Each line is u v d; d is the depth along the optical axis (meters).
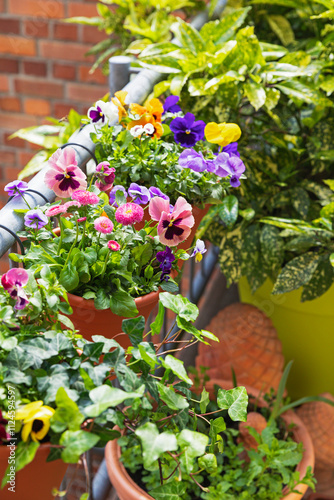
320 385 2.09
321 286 1.75
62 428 0.65
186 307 0.90
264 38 2.19
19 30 2.75
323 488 1.93
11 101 2.95
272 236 1.77
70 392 0.70
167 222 0.97
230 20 1.75
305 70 1.71
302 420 1.92
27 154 3.03
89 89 2.82
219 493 1.42
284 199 1.83
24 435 0.65
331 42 1.83
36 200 1.00
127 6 2.15
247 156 1.84
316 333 1.98
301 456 1.47
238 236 1.84
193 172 1.25
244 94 1.68
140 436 0.69
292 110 1.89
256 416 1.66
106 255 0.97
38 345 0.74
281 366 1.92
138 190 1.09
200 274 2.28
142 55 1.65
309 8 1.96
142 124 1.27
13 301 0.82
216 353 1.92
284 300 1.96
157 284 1.05
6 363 0.71
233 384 1.74
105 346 0.77
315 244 1.71
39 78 2.85
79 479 1.62
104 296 0.97
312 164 1.91
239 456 1.66
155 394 0.80
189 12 2.24
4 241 0.92
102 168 1.08
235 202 1.52
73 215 1.06
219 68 1.67
